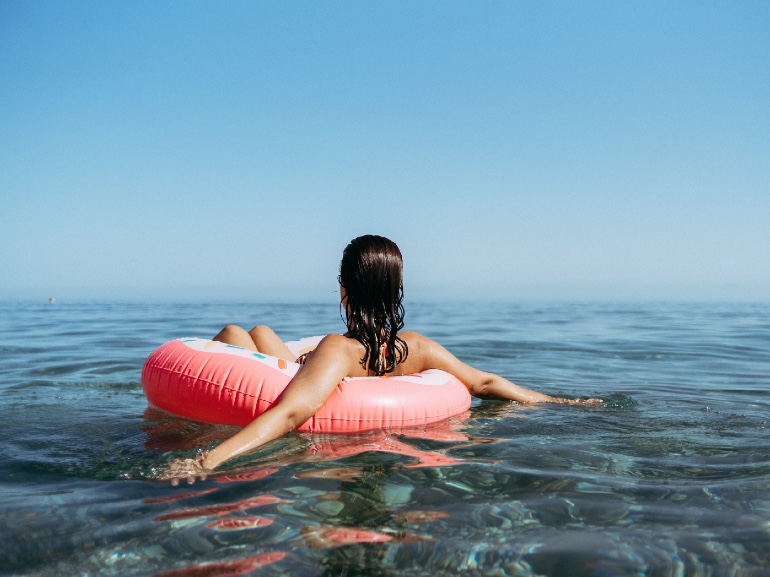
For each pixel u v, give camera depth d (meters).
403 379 3.22
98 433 3.05
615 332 10.04
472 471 2.32
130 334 9.02
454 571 1.52
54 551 1.64
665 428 3.09
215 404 3.14
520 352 7.03
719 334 9.67
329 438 2.85
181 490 2.13
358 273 3.09
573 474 2.29
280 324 12.23
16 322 11.89
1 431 3.09
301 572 1.50
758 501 2.00
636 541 1.69
